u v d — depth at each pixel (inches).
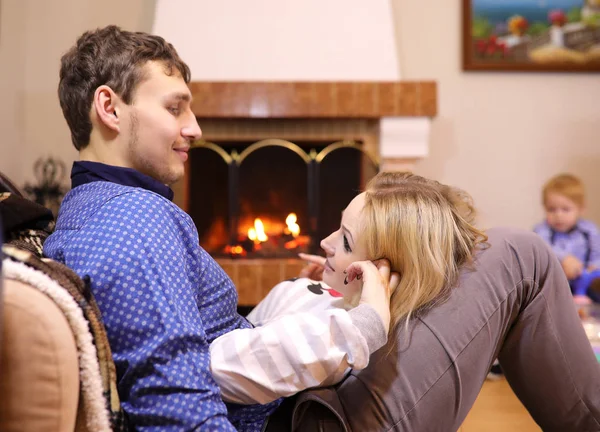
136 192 38.5
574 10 136.6
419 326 42.9
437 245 42.9
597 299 104.0
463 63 136.3
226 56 124.1
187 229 40.3
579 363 46.9
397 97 122.9
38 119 134.1
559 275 47.3
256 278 122.9
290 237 131.4
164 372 33.9
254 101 122.0
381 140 124.9
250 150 127.0
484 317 44.0
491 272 45.1
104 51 43.6
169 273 36.5
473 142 138.6
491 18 136.3
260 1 124.6
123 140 43.7
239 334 37.6
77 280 33.3
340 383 42.2
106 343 33.1
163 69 44.1
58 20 133.3
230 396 37.2
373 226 43.1
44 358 29.9
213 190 134.6
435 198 44.4
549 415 48.5
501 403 92.0
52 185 123.7
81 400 32.3
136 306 35.0
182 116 45.7
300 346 36.6
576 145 139.0
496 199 139.1
